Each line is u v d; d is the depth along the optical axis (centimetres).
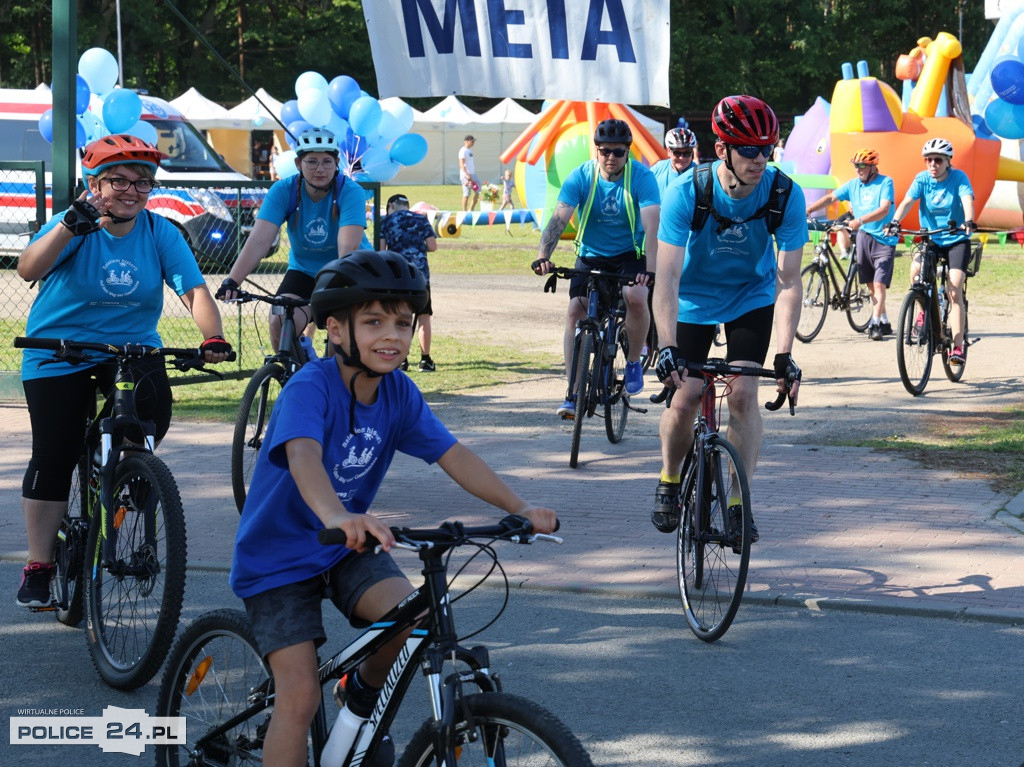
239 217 2645
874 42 13525
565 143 4962
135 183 1042
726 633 1128
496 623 1155
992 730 913
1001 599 1191
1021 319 3509
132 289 1073
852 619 1162
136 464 982
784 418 2147
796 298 1205
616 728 921
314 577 696
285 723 665
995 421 2098
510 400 2356
